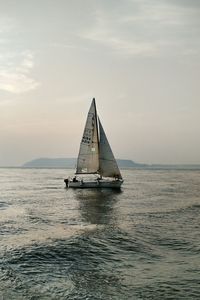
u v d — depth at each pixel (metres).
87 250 22.39
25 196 63.94
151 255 21.69
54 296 15.35
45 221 35.16
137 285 16.67
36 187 89.94
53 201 55.34
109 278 17.56
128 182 120.44
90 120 70.62
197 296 15.45
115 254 21.78
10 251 21.95
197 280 17.31
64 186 94.19
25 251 21.92
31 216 38.72
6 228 30.66
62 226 32.00
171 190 80.00
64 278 17.48
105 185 70.56
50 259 20.45
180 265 19.67
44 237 26.28
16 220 35.66
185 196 64.12
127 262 20.20
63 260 20.31
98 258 20.84
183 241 25.38
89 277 17.67
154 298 15.23
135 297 15.31
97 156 70.56
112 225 32.34
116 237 26.30
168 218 36.88
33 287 16.30
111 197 61.66
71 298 15.16
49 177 164.38
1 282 16.86
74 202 53.84
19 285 16.52
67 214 40.56
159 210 43.84
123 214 40.34
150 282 17.05
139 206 48.41
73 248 22.73
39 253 21.52
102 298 15.19
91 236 26.47
